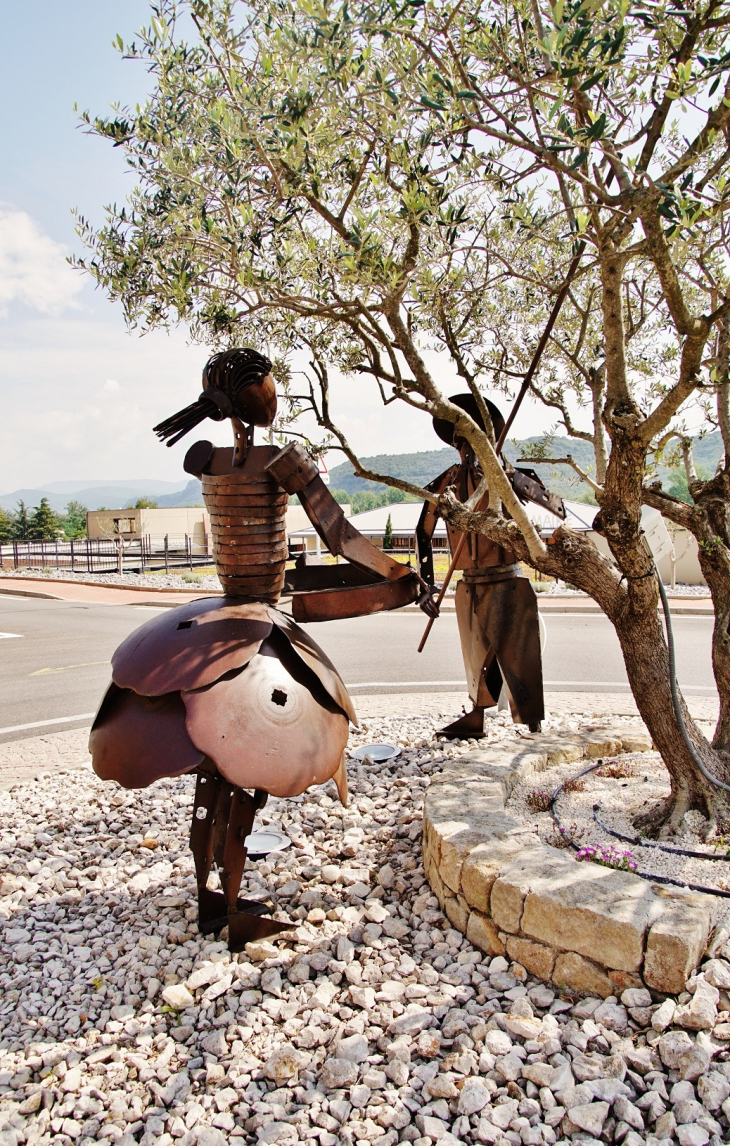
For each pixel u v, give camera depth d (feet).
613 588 13.07
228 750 9.33
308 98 9.96
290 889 13.29
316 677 10.68
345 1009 9.93
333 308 12.63
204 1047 9.51
